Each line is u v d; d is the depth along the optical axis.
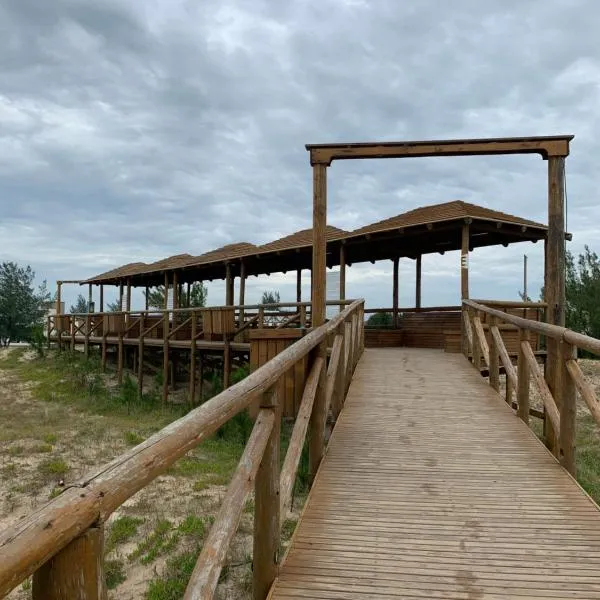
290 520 5.28
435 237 12.95
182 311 12.87
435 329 12.87
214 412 1.93
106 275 24.12
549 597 2.57
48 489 6.47
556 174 6.31
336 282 14.63
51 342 22.38
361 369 8.55
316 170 6.82
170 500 6.08
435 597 2.57
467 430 5.29
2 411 11.62
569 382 4.39
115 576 4.40
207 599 1.66
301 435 3.60
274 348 8.91
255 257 14.86
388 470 4.27
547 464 4.42
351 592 2.60
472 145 6.48
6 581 0.88
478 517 3.46
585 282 18.91
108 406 12.38
